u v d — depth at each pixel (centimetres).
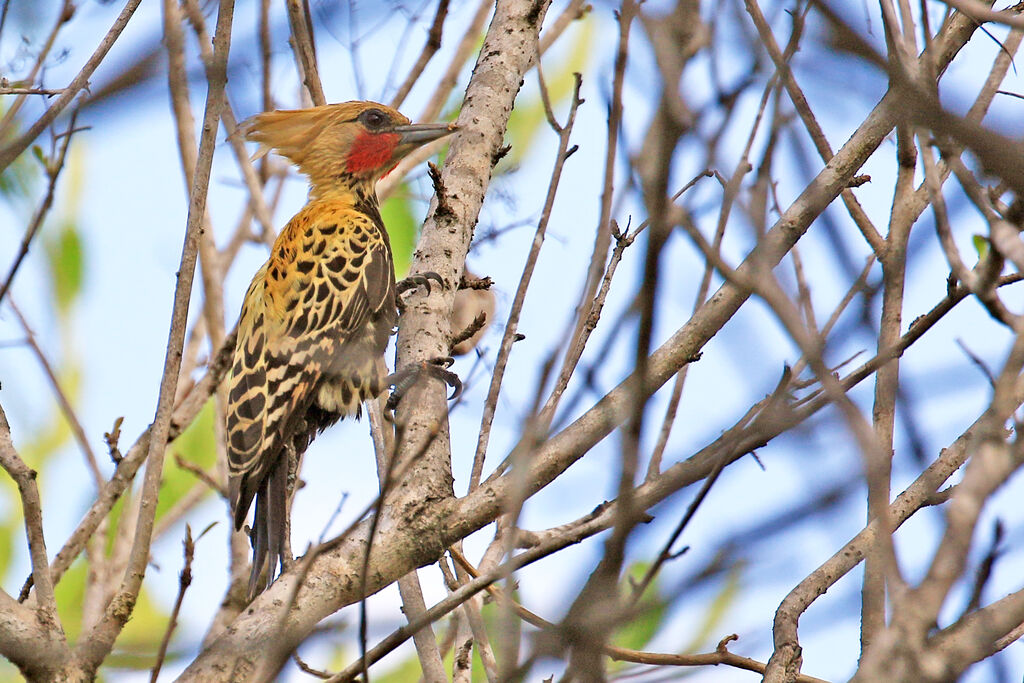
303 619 709
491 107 1031
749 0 577
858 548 660
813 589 658
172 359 706
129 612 653
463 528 760
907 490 667
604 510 693
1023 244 541
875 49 417
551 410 734
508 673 465
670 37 420
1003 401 477
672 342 762
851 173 736
